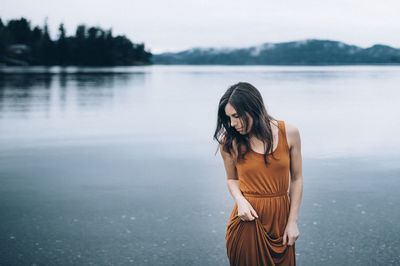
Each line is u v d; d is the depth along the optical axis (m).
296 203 1.97
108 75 53.53
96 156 6.56
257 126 1.83
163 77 48.53
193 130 9.26
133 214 3.91
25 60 160.50
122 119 11.16
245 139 1.90
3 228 3.57
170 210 4.02
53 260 2.96
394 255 3.00
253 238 1.93
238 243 1.97
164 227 3.59
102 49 187.38
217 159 6.32
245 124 1.84
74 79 39.06
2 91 21.84
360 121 10.42
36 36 184.75
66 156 6.54
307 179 5.16
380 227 3.54
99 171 5.59
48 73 57.69
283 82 33.16
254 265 1.94
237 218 1.99
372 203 4.20
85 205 4.18
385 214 3.86
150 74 62.09
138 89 25.20
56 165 5.93
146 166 5.88
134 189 4.75
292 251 2.00
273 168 1.90
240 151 1.91
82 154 6.70
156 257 3.01
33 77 42.22
